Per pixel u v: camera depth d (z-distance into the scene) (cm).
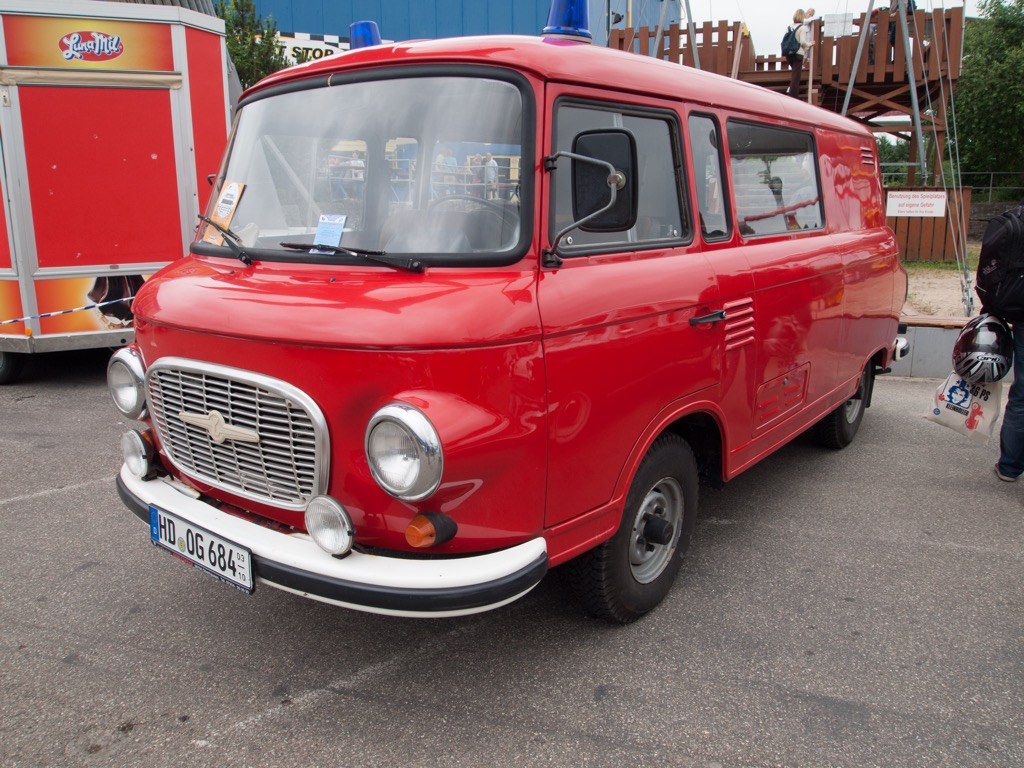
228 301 278
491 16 1706
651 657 321
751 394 386
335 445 254
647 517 340
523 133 268
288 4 1808
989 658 322
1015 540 432
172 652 323
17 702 290
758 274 376
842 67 1331
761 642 332
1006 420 505
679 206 339
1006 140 2388
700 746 270
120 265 731
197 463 302
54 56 675
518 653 323
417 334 238
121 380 332
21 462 536
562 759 263
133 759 263
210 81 753
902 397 738
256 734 275
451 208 275
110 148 710
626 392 296
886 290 561
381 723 281
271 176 326
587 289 279
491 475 250
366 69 308
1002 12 2372
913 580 386
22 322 704
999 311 487
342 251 281
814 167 465
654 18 1641
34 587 373
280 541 264
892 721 283
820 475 532
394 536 254
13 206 682
